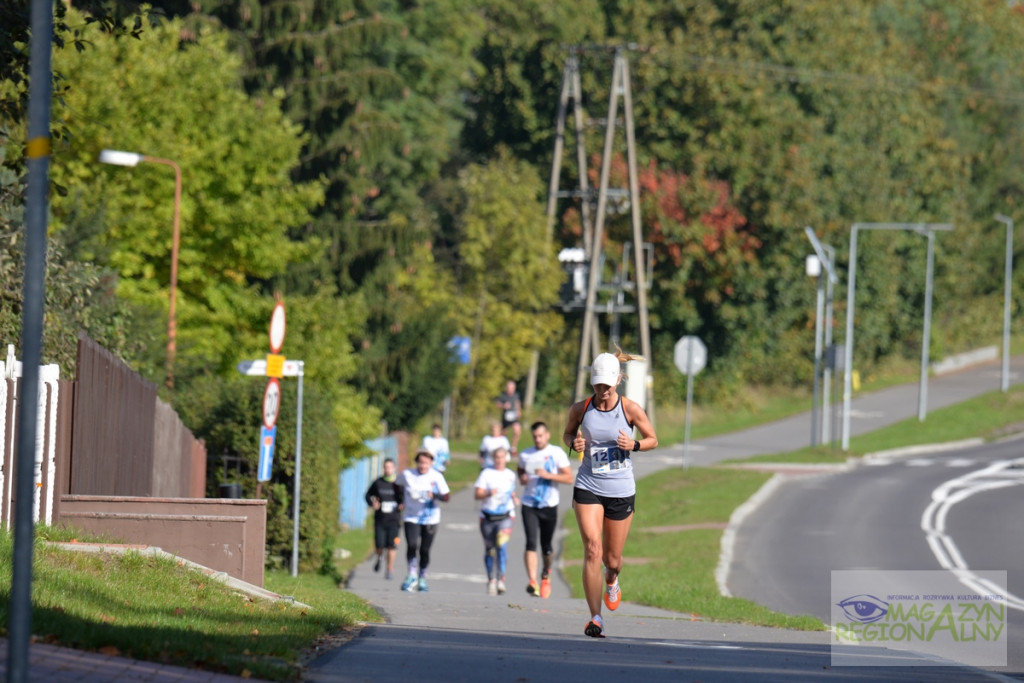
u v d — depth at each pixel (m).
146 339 81.00
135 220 94.56
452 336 147.88
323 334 107.62
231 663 25.67
